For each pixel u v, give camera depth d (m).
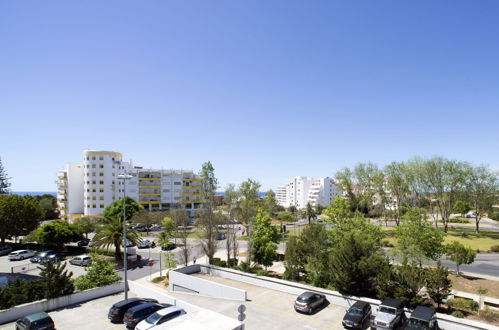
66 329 18.16
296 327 18.22
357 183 69.62
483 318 20.23
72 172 90.38
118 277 26.94
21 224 49.97
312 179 158.62
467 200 58.47
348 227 31.27
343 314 20.11
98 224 58.50
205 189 43.88
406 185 63.25
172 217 60.50
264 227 35.09
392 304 18.09
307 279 28.72
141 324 15.93
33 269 38.34
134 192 90.94
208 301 23.52
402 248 27.22
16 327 17.47
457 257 31.23
